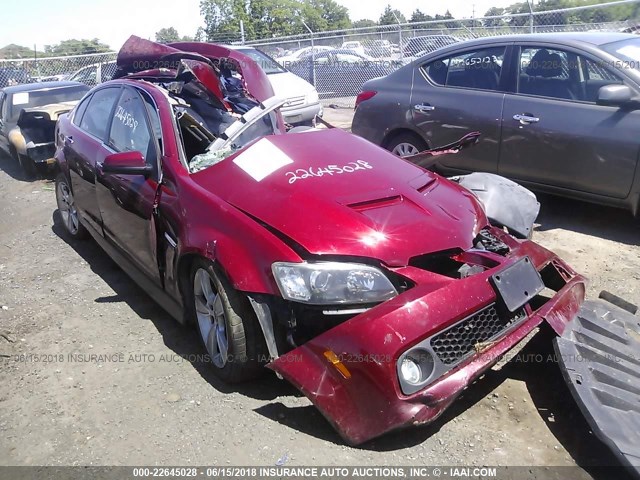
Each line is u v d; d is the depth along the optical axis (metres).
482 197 4.17
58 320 4.07
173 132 3.85
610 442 2.52
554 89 5.49
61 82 10.15
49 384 3.32
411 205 3.23
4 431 2.95
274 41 16.66
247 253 2.92
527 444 2.77
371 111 6.76
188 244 3.20
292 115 10.27
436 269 3.16
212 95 4.37
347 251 2.84
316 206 3.05
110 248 4.52
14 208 7.08
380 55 15.11
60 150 5.34
